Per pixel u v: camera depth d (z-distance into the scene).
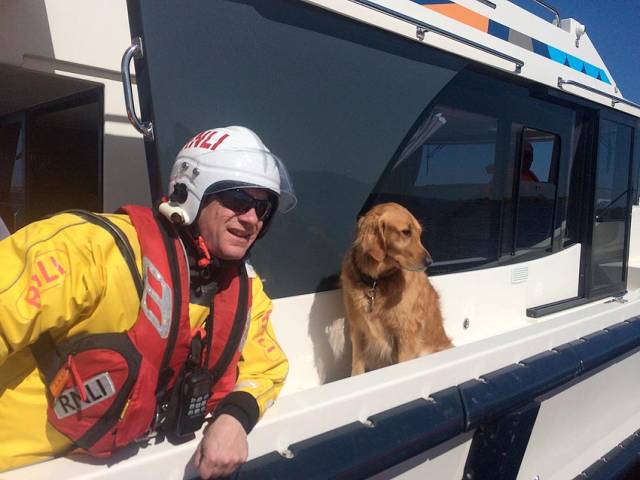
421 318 3.14
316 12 2.61
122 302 1.42
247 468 1.65
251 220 1.63
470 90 3.48
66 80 2.55
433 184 3.38
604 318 3.50
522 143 3.94
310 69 2.62
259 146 1.68
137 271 1.45
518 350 2.76
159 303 1.44
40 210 3.37
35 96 3.00
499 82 3.68
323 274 2.94
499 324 3.96
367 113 2.89
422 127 3.20
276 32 2.47
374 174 3.01
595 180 4.57
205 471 1.50
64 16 2.42
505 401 2.48
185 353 1.54
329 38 2.67
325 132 2.73
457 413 2.27
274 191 1.67
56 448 1.47
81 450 1.50
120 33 2.57
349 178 2.89
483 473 2.60
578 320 3.30
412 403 2.18
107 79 2.55
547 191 4.26
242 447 1.54
